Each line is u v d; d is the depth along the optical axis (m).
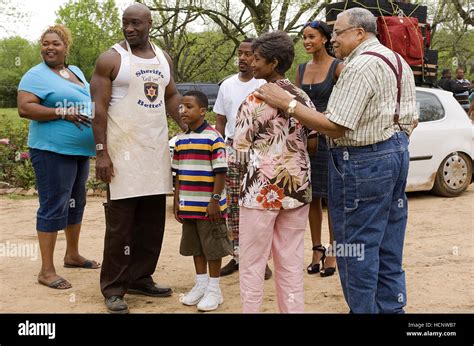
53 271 5.39
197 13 22.30
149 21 4.72
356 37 3.81
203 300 4.72
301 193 3.79
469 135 9.51
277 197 3.73
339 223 3.81
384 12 8.28
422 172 9.18
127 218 4.74
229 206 5.61
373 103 3.61
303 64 5.51
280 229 3.88
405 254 6.25
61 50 5.40
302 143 3.81
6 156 10.79
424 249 6.45
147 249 5.11
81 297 5.05
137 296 5.14
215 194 4.65
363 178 3.68
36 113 5.11
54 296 5.07
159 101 4.79
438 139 9.24
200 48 27.42
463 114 9.61
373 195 3.69
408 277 5.47
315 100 5.30
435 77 9.45
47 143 5.16
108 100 4.64
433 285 5.24
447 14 22.48
